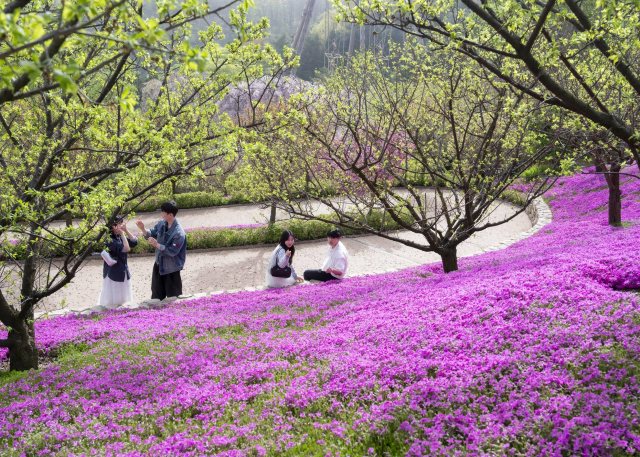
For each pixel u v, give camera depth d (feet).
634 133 17.28
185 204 79.82
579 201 59.21
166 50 8.51
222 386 17.04
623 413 11.32
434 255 49.88
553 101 17.67
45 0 18.10
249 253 53.11
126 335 23.98
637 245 25.81
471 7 16.97
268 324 24.30
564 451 10.78
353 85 28.91
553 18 23.75
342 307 25.66
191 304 31.68
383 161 27.37
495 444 11.28
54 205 19.94
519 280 21.45
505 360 14.74
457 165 29.58
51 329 27.04
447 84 28.04
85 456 12.49
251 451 12.17
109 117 20.33
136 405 16.11
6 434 13.96
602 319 15.90
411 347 17.34
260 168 28.53
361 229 29.17
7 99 9.57
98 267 46.91
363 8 17.74
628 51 25.39
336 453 11.80
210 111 22.44
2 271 20.97
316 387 15.66
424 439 12.13
